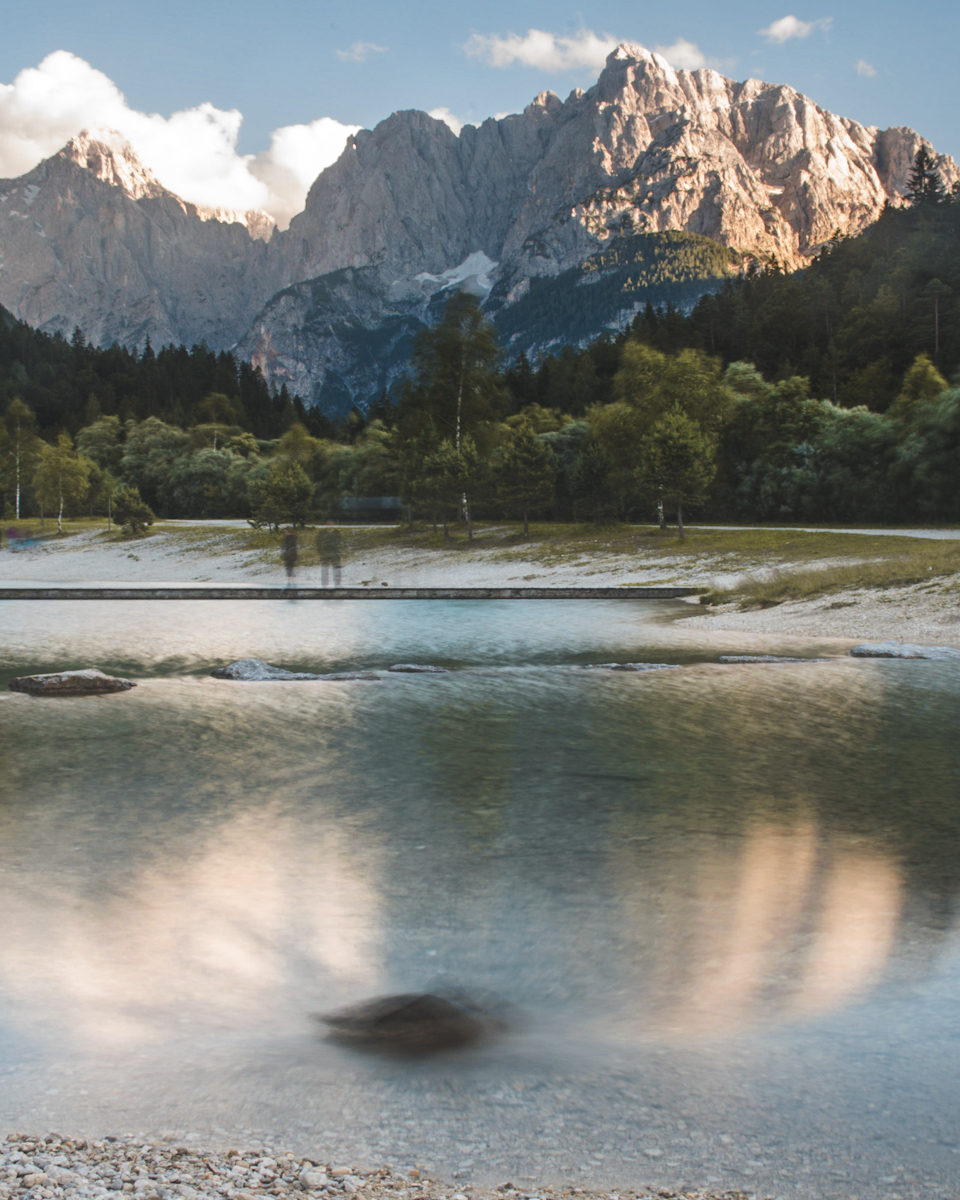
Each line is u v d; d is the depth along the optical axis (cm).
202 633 2462
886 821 755
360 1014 422
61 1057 372
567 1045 388
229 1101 333
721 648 2045
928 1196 272
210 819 775
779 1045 386
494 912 560
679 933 524
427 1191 269
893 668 1677
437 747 1056
